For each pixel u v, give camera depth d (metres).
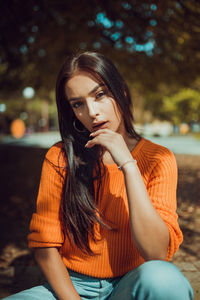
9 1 7.29
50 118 64.94
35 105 47.59
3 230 4.34
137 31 8.42
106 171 1.40
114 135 1.30
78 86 1.35
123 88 1.42
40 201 1.45
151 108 37.78
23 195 6.49
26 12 7.68
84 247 1.36
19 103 44.09
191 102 29.77
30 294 1.30
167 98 31.73
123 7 7.64
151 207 1.18
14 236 4.09
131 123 1.48
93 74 1.33
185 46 8.76
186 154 12.48
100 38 8.85
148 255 1.19
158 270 1.04
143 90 12.67
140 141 1.46
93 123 1.39
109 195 1.37
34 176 8.84
